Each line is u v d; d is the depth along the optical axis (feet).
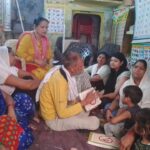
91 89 9.54
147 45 12.26
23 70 12.02
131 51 14.20
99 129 9.57
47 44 13.82
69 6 18.03
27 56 13.28
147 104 9.57
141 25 13.03
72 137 8.77
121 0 16.74
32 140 8.11
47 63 13.98
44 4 18.02
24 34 13.48
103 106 11.59
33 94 10.55
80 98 9.20
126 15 15.02
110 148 8.12
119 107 10.41
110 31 18.66
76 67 8.89
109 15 18.51
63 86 8.70
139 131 7.14
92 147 8.14
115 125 8.89
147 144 6.93
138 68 9.72
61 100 8.70
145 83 9.87
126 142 7.55
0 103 8.04
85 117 9.28
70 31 18.40
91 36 18.74
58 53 16.87
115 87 11.52
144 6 12.67
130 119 8.57
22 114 8.64
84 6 18.15
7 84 9.18
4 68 9.11
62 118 9.10
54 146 8.10
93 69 13.73
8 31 17.98
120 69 11.91
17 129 7.06
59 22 18.12
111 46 15.46
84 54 15.65
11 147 6.86
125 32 14.94
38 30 13.38
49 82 8.92
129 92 8.80
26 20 18.44
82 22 18.53
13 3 18.06
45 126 9.55
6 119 7.09
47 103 9.05
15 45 14.34
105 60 13.12
